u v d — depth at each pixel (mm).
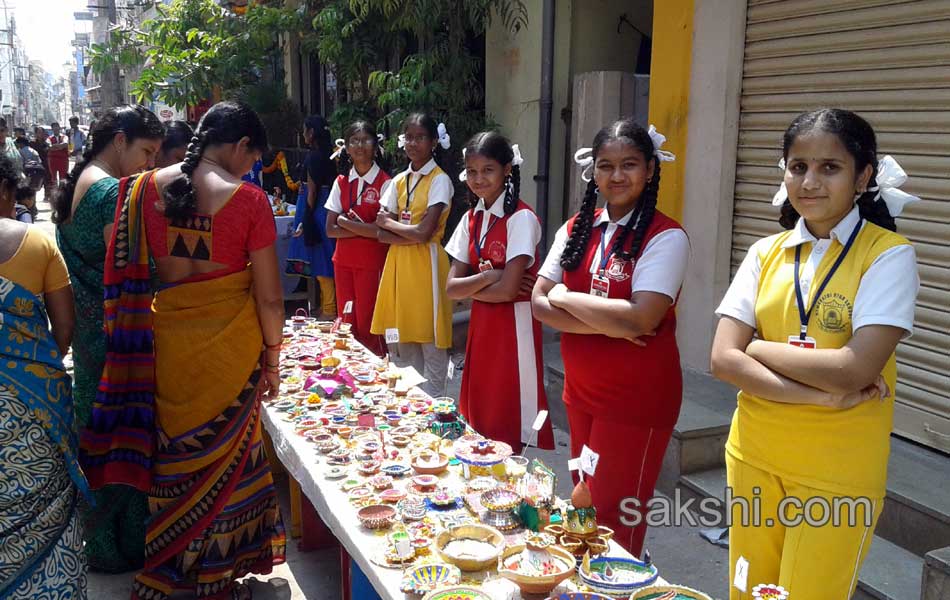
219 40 10078
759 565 2037
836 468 1853
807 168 1868
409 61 6816
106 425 2738
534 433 2658
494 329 3338
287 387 3396
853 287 1854
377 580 1958
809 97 3949
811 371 1824
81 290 3002
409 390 3420
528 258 3221
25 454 2342
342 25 7805
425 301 4406
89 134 3074
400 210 4492
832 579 1902
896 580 2807
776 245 2072
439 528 2174
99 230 2889
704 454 3799
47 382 2410
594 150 2496
